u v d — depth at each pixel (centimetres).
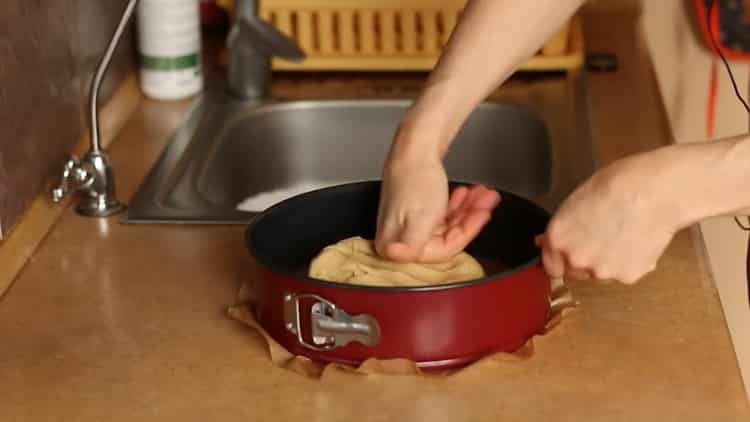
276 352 87
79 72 124
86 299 97
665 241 79
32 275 101
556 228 81
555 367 85
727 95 183
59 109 117
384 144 145
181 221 110
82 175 110
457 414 80
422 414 80
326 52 151
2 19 101
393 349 84
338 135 145
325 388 83
